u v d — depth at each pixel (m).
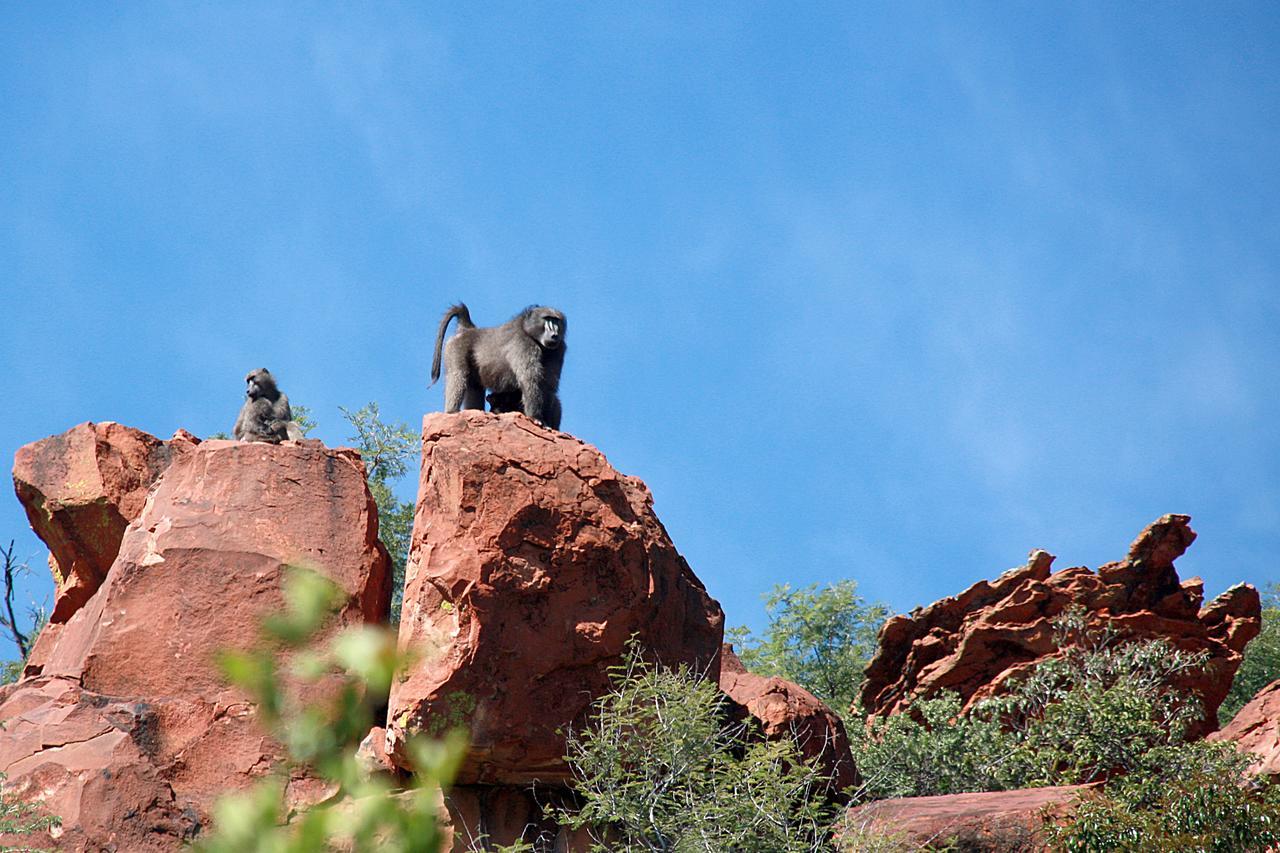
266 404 70.38
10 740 50.84
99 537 63.31
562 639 52.28
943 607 83.75
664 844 49.72
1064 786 62.97
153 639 54.91
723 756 51.81
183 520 57.53
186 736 52.34
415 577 53.62
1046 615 81.69
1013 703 77.81
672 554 57.81
